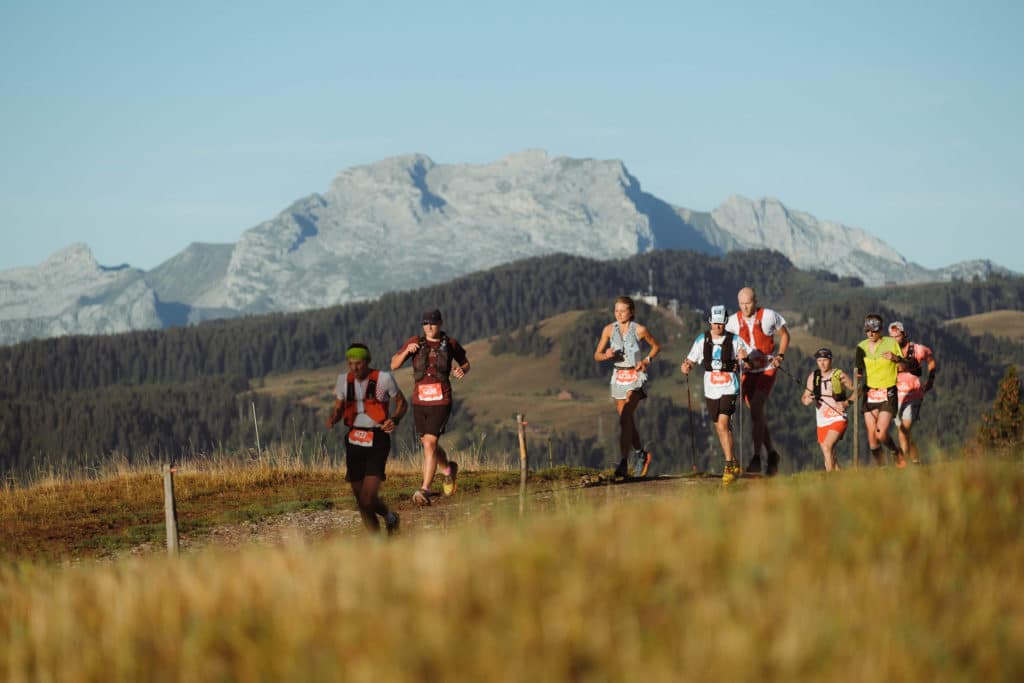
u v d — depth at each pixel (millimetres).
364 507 19891
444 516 22781
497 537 10680
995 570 8562
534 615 7730
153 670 8078
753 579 8234
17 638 9203
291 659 7477
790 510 10281
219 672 7656
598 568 8820
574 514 12594
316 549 12000
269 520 26156
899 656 6820
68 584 11523
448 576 8664
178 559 13266
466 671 7000
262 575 9758
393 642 7441
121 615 9219
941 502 10656
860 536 9422
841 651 6918
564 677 6855
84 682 8055
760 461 25891
